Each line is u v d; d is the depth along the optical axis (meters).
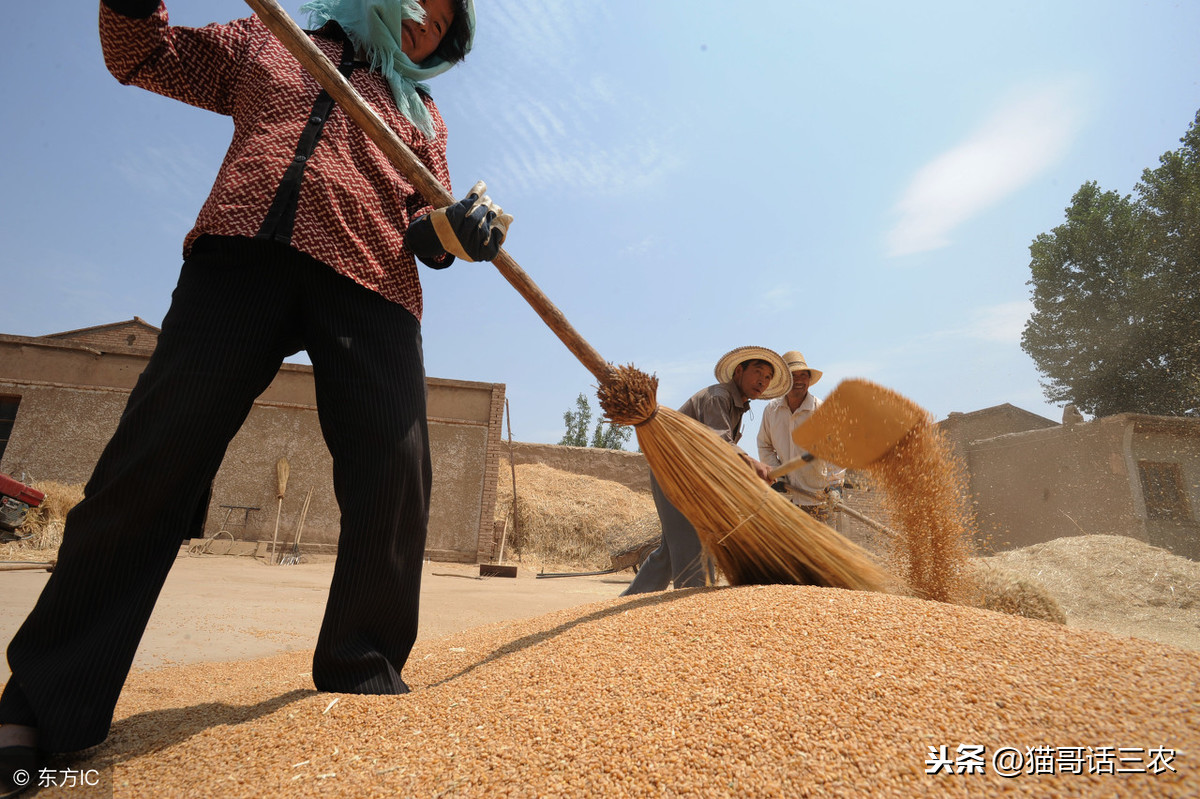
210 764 1.35
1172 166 22.81
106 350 13.45
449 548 13.12
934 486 2.45
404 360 1.83
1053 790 0.97
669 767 1.13
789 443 5.53
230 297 1.64
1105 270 23.16
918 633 1.52
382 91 2.03
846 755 1.10
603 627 1.87
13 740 1.29
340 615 1.74
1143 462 14.00
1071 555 6.75
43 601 1.45
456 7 2.26
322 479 12.88
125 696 2.07
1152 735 1.07
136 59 1.75
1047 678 1.28
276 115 1.79
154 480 1.49
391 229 1.88
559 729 1.30
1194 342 21.33
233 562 10.36
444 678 1.88
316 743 1.40
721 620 1.73
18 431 12.79
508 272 2.05
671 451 2.34
